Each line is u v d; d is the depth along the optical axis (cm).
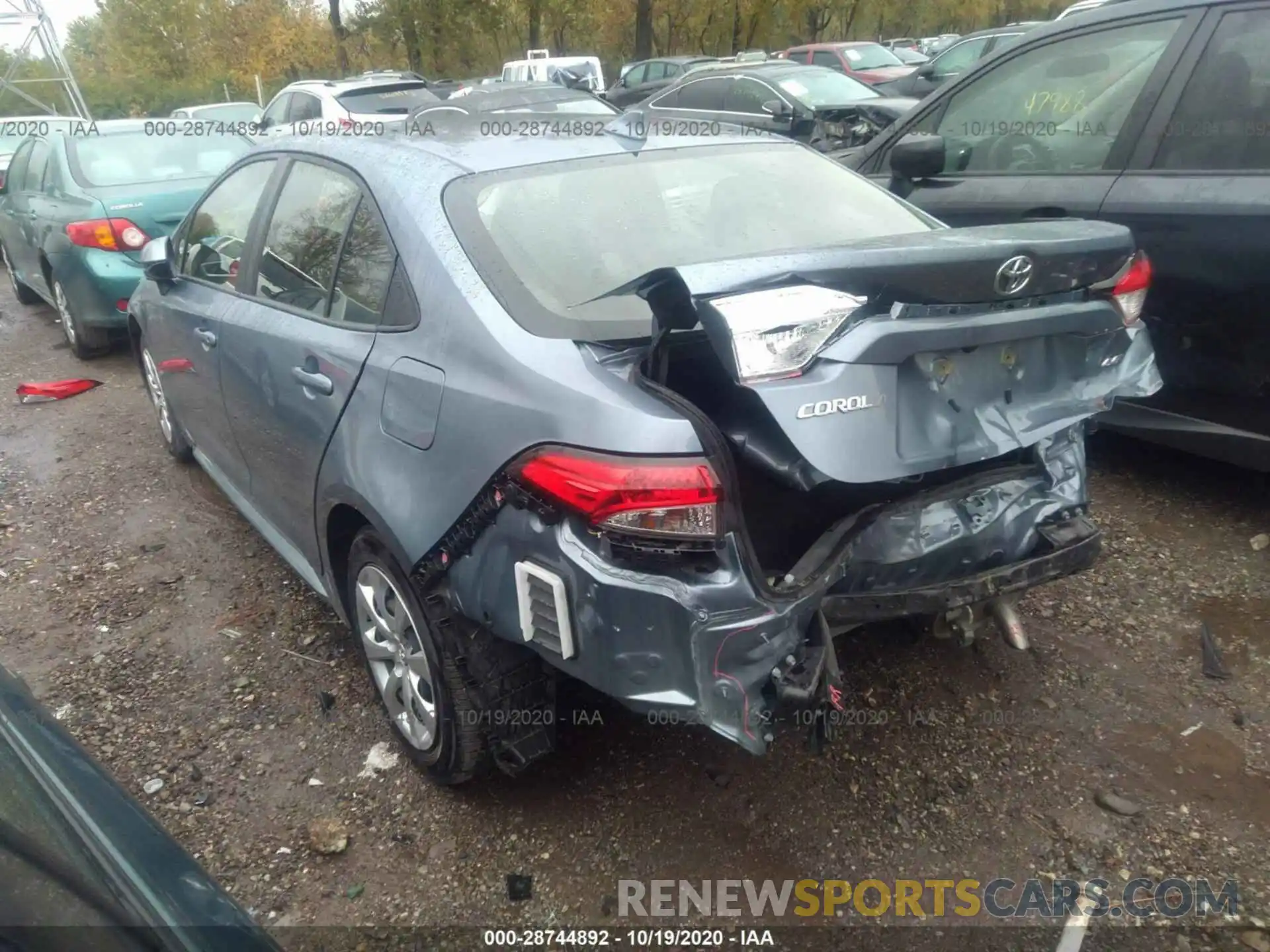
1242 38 376
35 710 187
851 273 204
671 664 209
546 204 278
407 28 3088
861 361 207
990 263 217
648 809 276
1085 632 342
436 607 253
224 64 3516
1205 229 371
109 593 409
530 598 224
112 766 305
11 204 855
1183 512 414
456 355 243
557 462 211
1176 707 305
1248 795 271
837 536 231
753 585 207
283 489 336
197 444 452
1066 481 272
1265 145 364
